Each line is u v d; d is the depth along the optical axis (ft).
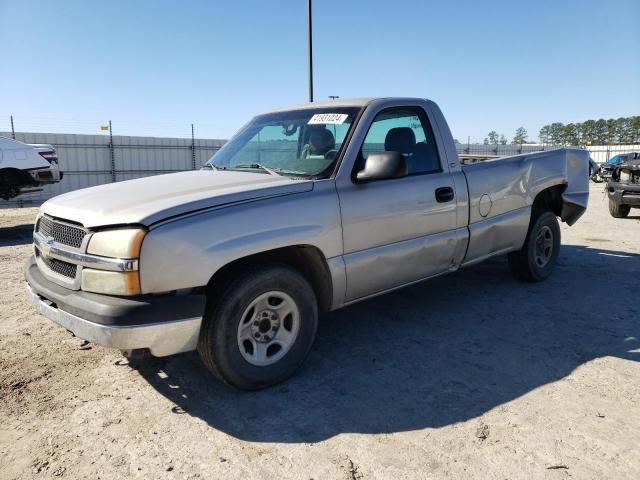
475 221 14.51
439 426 9.00
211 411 9.64
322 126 12.35
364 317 14.78
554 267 18.56
